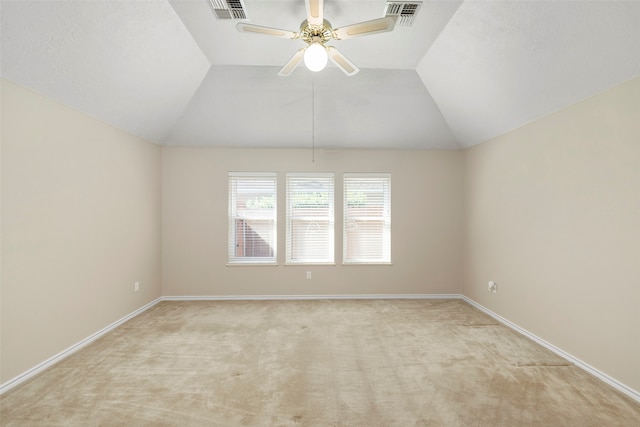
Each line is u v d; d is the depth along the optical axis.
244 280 4.55
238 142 4.48
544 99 2.75
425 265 4.62
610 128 2.27
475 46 2.72
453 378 2.39
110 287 3.35
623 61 2.05
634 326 2.11
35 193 2.42
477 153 4.20
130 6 2.27
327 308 4.14
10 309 2.23
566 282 2.68
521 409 2.02
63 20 2.09
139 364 2.60
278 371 2.50
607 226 2.30
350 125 4.25
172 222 4.50
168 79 3.23
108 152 3.31
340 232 4.62
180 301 4.46
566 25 2.10
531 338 3.12
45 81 2.38
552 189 2.84
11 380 2.23
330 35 2.28
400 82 3.69
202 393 2.19
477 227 4.20
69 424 1.87
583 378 2.38
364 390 2.23
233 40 2.93
